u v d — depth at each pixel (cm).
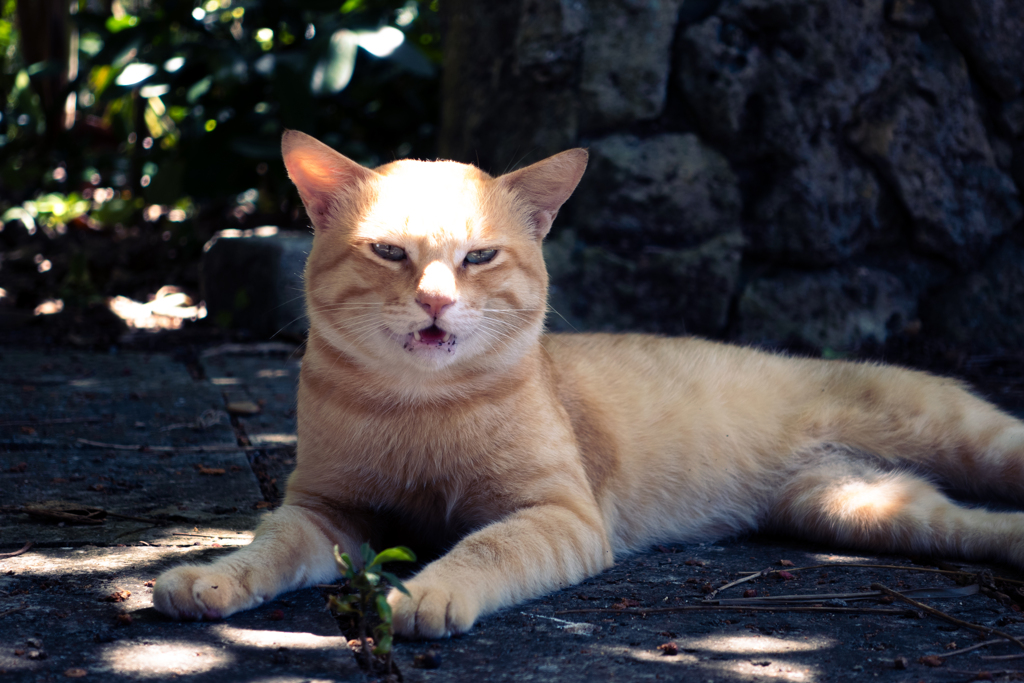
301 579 246
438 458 274
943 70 603
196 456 380
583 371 333
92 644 202
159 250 879
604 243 616
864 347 606
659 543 322
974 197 617
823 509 312
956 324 620
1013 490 329
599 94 608
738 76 595
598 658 203
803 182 600
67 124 1148
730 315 616
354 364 273
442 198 273
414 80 871
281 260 650
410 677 191
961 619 229
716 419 339
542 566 247
